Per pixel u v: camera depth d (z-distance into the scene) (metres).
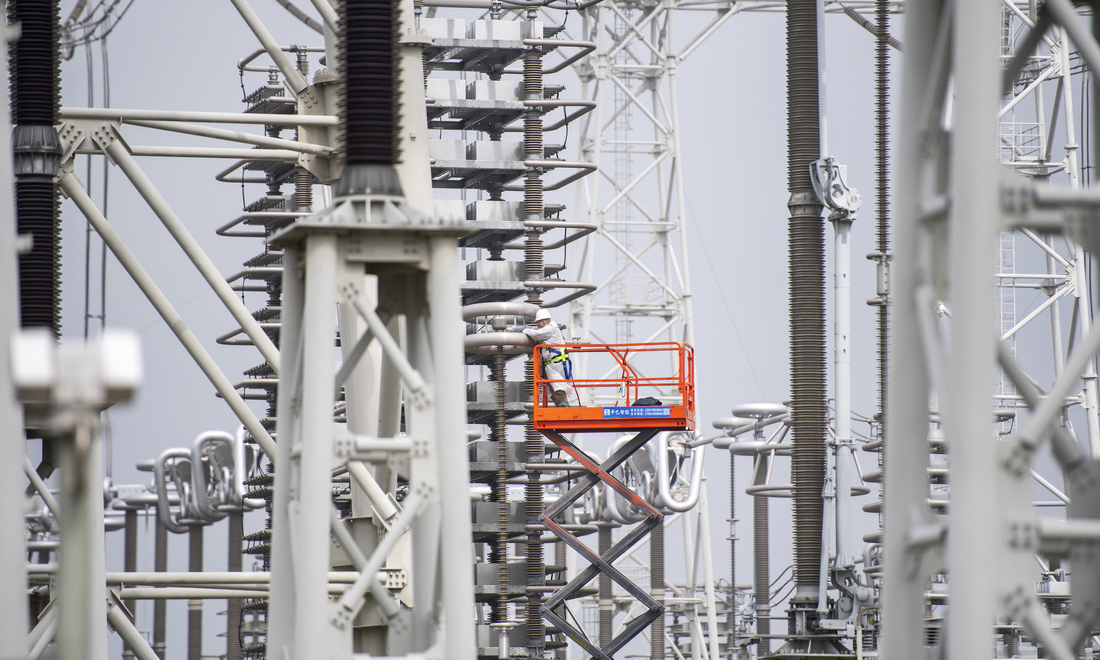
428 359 59.62
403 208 56.84
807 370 117.00
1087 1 54.88
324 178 93.31
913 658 49.03
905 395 49.50
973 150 44.81
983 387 44.31
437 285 56.56
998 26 45.06
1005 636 141.12
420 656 56.72
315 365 54.97
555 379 112.25
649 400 111.56
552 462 146.50
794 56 118.69
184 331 87.69
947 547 45.94
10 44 74.31
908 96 50.12
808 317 117.38
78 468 33.59
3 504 45.06
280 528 57.53
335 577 85.06
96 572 79.38
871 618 120.56
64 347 33.41
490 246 134.25
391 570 85.69
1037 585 122.62
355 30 58.16
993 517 44.19
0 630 44.81
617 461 113.94
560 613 141.50
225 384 87.88
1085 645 118.06
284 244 58.41
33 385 32.84
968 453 44.25
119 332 33.59
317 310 55.31
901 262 49.75
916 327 49.47
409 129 87.62
